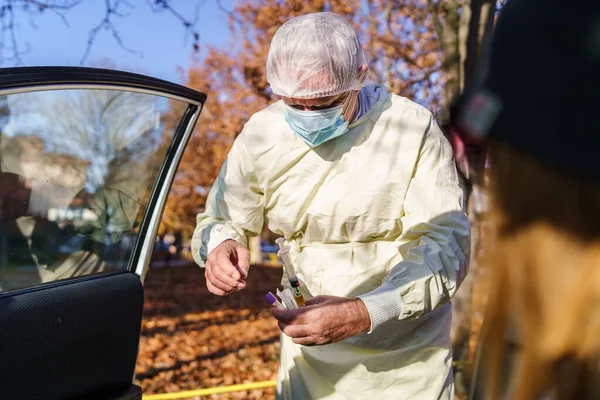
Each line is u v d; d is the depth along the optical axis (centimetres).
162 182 247
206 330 836
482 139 74
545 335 68
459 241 212
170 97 236
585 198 66
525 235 70
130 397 219
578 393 67
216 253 226
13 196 213
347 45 206
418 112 225
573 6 66
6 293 190
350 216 221
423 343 229
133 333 226
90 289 211
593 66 65
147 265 241
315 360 235
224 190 245
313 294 234
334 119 210
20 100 192
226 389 474
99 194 234
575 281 67
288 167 226
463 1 455
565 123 66
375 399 229
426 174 218
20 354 183
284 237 245
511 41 71
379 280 227
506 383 73
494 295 74
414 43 845
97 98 212
